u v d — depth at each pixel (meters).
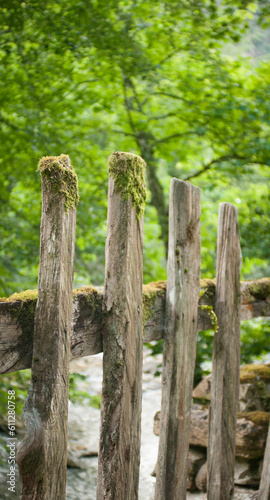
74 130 5.31
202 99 5.18
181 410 1.96
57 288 1.43
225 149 5.58
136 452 1.74
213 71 5.01
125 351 1.66
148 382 4.81
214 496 2.23
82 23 4.23
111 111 5.23
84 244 5.85
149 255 7.31
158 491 1.94
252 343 4.21
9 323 1.39
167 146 6.41
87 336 1.62
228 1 4.62
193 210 2.03
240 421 2.87
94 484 2.89
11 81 4.38
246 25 4.77
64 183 1.46
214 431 2.26
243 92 5.11
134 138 6.16
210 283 2.30
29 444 1.38
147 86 5.30
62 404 1.44
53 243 1.44
